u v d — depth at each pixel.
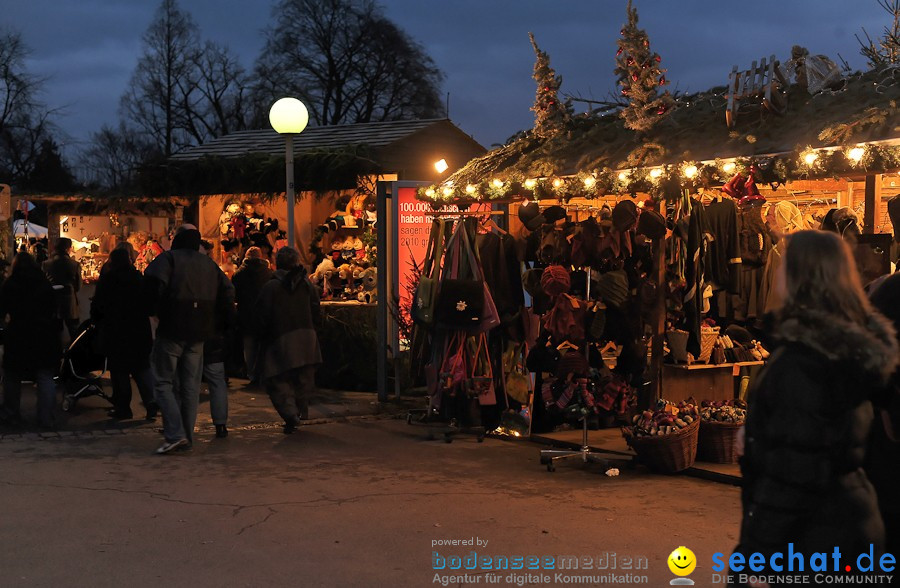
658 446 7.43
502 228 10.28
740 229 8.52
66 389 10.41
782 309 2.99
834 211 7.34
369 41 43.56
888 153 6.48
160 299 8.28
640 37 8.86
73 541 5.71
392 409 10.81
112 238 16.56
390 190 11.21
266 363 9.20
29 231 19.16
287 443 8.91
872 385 2.90
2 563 5.27
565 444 8.71
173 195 15.49
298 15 43.59
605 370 8.76
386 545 5.66
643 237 8.45
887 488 3.31
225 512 6.40
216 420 9.18
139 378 9.88
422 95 45.03
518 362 9.05
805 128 7.59
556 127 10.10
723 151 7.91
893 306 3.69
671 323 8.70
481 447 8.77
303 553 5.50
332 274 13.79
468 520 6.23
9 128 44.25
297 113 10.73
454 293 8.71
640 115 8.73
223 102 46.38
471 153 16.06
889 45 12.48
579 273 8.55
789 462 2.82
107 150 52.69
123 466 7.82
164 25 45.78
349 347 12.31
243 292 11.64
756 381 3.01
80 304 16.41
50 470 7.61
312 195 14.70
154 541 5.72
